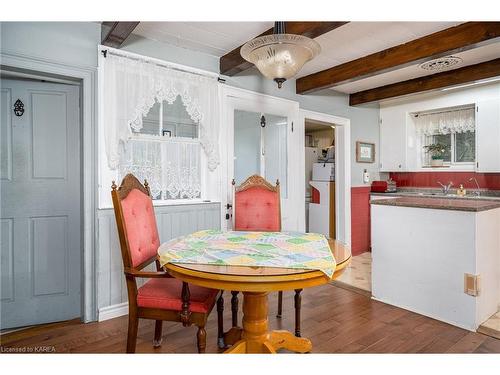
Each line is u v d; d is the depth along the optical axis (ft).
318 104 14.32
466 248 8.13
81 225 8.75
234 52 10.25
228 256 5.47
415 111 15.92
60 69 7.93
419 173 16.62
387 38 9.55
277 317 8.75
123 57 8.86
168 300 5.92
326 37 9.45
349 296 10.40
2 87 8.07
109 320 8.66
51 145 8.52
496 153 13.19
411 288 9.24
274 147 12.57
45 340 7.54
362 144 16.40
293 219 13.08
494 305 8.90
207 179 10.73
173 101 9.70
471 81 11.69
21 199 8.23
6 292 8.09
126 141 8.94
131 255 6.07
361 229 16.43
